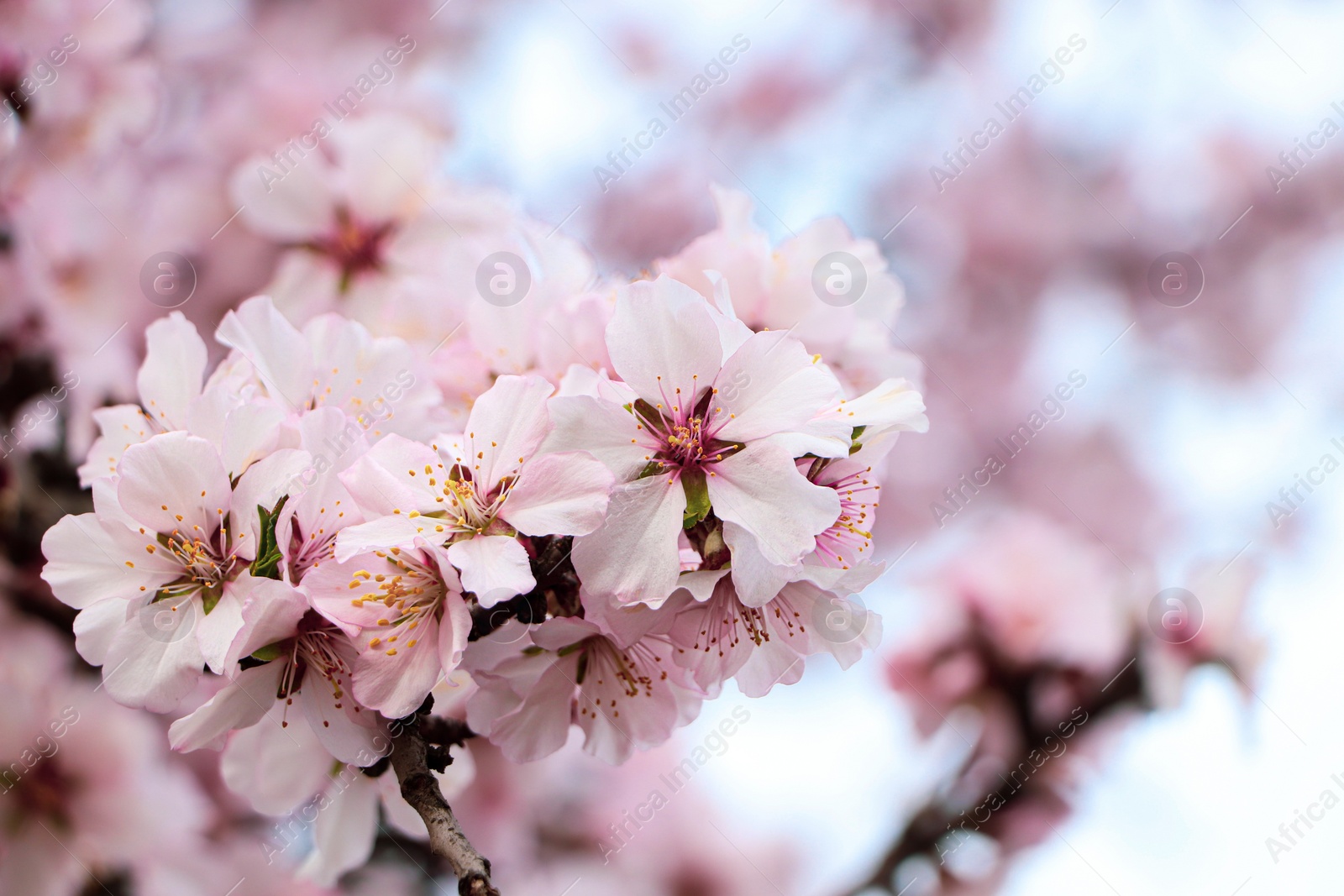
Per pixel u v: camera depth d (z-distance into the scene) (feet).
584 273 2.06
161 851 2.30
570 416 1.93
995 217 4.09
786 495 1.91
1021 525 2.72
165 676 1.92
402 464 1.93
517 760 1.97
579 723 1.99
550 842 2.83
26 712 2.27
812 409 1.92
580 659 1.97
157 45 2.95
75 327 2.35
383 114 2.35
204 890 2.31
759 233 2.08
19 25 2.36
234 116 2.73
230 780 2.04
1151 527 3.89
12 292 2.33
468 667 1.95
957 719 2.55
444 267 2.15
